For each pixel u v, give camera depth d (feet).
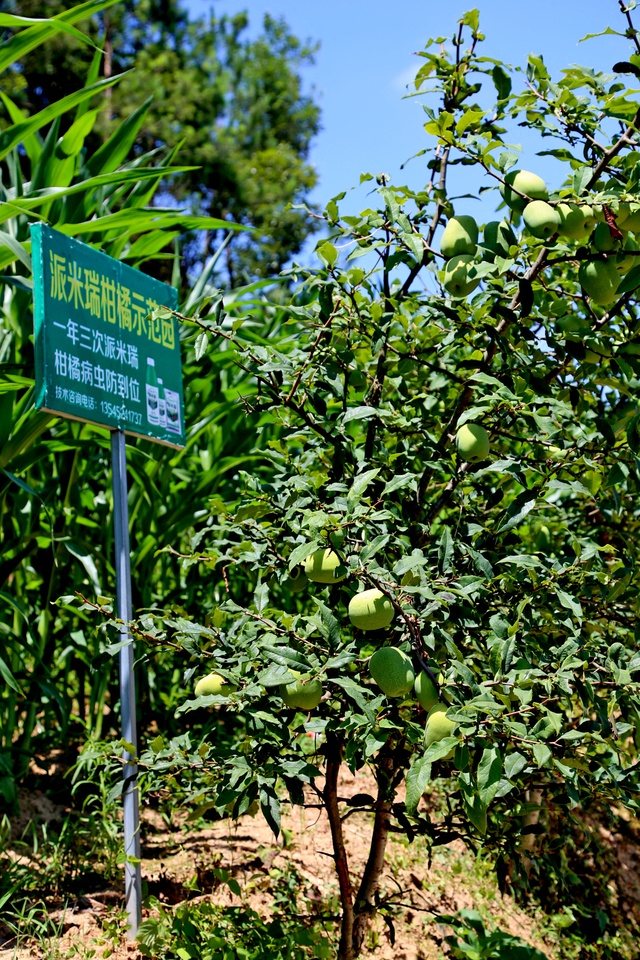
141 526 12.20
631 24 6.63
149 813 11.42
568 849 12.17
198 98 59.11
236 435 13.39
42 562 11.64
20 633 11.79
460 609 6.48
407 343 8.00
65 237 8.17
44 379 7.67
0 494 10.39
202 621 12.84
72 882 9.33
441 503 7.62
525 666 5.82
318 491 7.02
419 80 7.63
